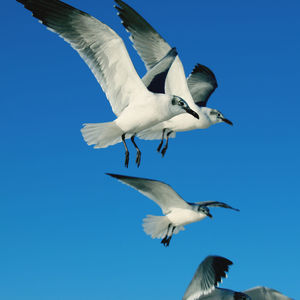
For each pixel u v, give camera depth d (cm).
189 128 1023
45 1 673
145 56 992
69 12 685
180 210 832
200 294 749
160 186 784
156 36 998
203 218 823
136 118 753
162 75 859
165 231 853
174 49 902
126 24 955
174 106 771
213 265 763
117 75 745
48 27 684
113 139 786
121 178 746
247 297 824
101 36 707
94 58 727
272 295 850
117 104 765
